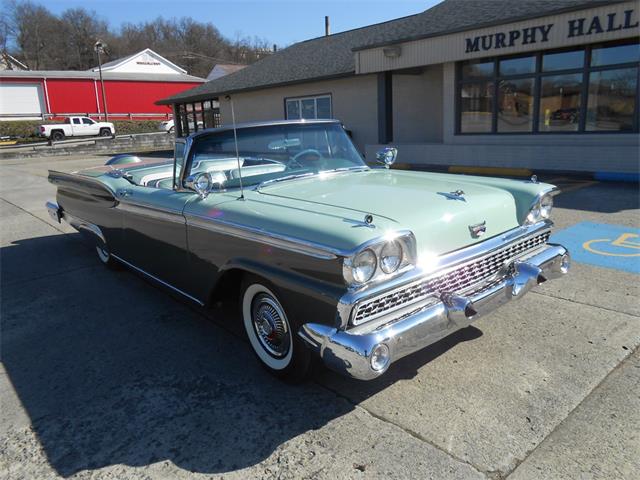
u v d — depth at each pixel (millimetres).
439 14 14477
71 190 5719
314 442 2553
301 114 18047
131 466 2457
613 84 10266
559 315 3797
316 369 2986
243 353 3547
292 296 2689
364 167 4301
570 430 2510
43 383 3277
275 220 2834
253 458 2463
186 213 3496
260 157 3854
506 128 12242
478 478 2240
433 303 2664
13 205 10906
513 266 3166
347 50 18281
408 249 2572
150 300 4664
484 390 2891
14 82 42750
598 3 9445
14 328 4180
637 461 2285
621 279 4461
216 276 3348
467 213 2959
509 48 11047
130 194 4336
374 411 2775
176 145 3826
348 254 2350
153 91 48969
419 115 15312
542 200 3395
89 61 83625
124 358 3553
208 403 2949
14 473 2451
